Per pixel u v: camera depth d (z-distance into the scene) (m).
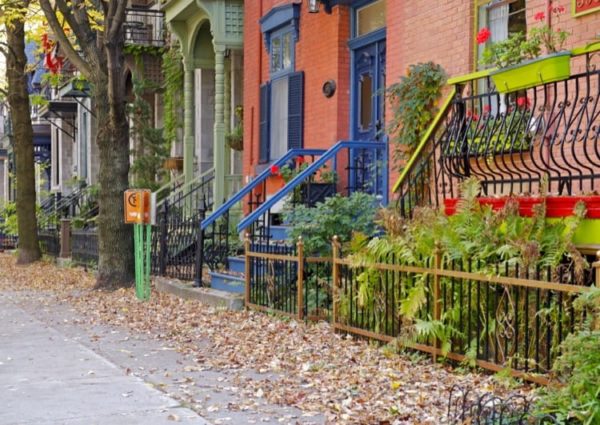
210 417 6.48
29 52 34.41
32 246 23.28
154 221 13.69
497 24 10.69
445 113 9.88
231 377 7.86
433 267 8.02
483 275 7.30
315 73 14.93
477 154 9.03
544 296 6.85
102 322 11.52
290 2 15.44
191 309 12.05
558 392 5.43
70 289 15.90
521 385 6.82
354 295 9.31
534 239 7.32
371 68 13.80
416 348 8.09
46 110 33.66
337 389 7.15
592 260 7.34
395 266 8.47
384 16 13.49
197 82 21.45
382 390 7.02
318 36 14.83
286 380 7.60
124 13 14.59
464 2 10.98
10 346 9.78
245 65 17.67
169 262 14.88
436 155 10.95
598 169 8.95
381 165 12.53
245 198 16.80
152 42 23.17
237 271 13.09
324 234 10.66
